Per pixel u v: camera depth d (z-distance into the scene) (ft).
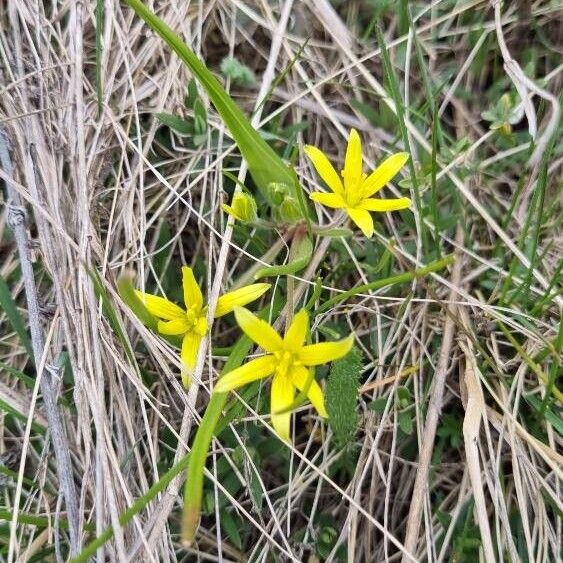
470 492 0.56
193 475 0.41
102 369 0.57
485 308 0.58
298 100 0.69
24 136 0.64
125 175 0.67
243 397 0.52
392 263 0.62
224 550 0.59
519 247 0.60
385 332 0.62
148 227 0.63
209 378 0.54
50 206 0.61
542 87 0.65
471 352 0.58
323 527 0.58
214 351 0.54
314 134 0.70
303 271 0.60
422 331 0.60
